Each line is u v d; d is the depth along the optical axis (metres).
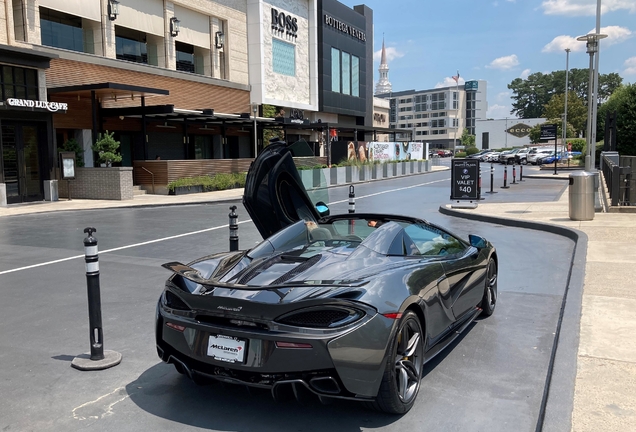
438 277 4.46
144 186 24.27
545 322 5.87
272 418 3.81
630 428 3.36
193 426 3.72
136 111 24.12
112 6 24.95
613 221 12.44
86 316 6.38
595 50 22.55
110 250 10.72
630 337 4.95
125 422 3.79
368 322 3.48
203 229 13.55
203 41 31.95
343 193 25.02
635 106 35.56
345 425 3.69
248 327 3.58
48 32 22.94
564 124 57.44
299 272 3.97
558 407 3.63
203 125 31.88
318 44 43.88
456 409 3.89
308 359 3.38
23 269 9.02
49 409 4.01
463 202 18.58
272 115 36.94
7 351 5.25
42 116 20.14
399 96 169.75
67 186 21.58
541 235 11.73
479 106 169.00
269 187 7.18
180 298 3.89
